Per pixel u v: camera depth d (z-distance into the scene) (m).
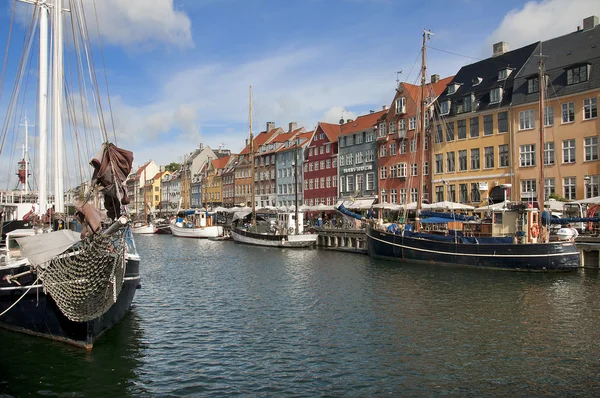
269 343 15.20
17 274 14.03
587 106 39.34
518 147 44.22
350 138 66.94
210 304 21.02
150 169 160.88
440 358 13.76
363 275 29.12
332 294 23.11
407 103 57.44
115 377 12.23
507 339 15.50
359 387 11.73
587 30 43.16
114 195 12.30
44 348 14.02
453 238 31.88
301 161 78.94
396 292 23.41
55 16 18.12
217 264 36.41
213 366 13.14
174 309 20.02
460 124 50.28
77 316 13.38
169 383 11.95
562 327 16.81
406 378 12.29
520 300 21.20
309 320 18.06
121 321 17.20
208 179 115.56
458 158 50.47
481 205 46.94
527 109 43.66
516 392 11.43
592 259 29.31
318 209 56.78
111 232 12.27
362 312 19.27
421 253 33.66
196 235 74.62
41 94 18.64
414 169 56.00
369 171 63.28
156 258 41.50
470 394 11.34
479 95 48.84
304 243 50.03
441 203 40.72
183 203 130.88
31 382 11.83
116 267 13.66
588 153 39.28
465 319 18.02
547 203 35.44
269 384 11.92
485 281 26.16
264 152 89.69
